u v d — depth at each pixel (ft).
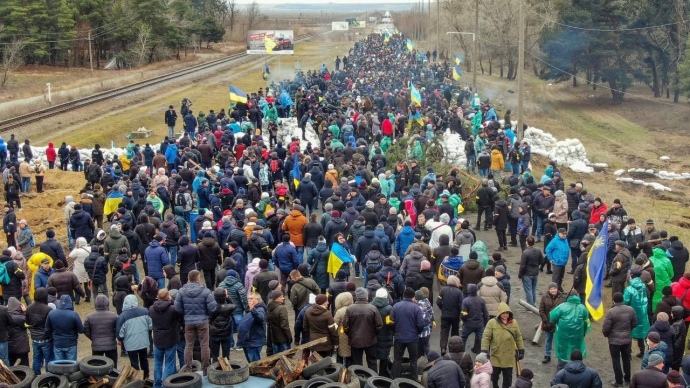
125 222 68.90
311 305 49.49
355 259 68.80
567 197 81.10
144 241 68.80
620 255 62.80
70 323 48.80
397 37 372.17
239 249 63.82
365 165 95.20
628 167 168.35
